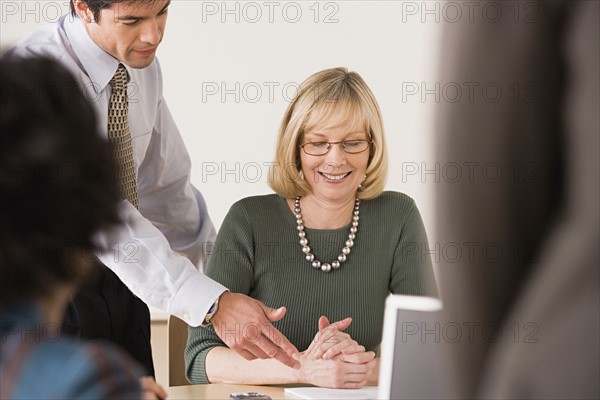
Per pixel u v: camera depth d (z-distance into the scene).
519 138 0.21
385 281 2.41
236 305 1.96
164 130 2.52
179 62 3.56
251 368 2.15
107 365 0.62
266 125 3.63
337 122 2.32
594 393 0.19
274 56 3.62
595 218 0.20
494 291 0.21
